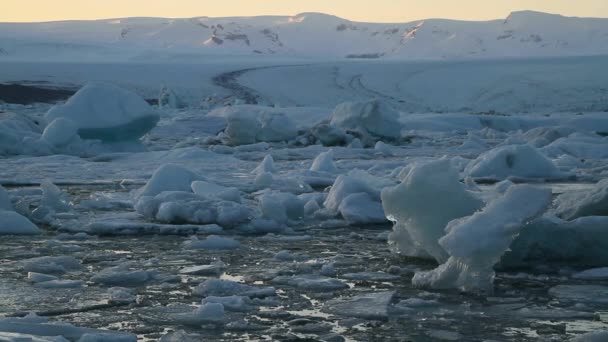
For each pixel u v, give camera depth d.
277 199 12.02
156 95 108.62
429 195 8.32
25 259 9.05
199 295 7.25
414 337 5.94
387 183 13.26
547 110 91.00
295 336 5.96
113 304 6.91
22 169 20.77
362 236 10.66
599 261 8.49
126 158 24.64
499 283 7.77
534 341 5.84
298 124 43.00
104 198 14.37
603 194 9.29
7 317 6.42
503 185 12.41
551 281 7.85
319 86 116.94
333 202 12.41
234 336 5.95
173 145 32.66
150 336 5.96
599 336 5.71
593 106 91.50
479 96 103.44
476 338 5.92
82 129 26.56
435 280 7.55
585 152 26.92
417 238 8.42
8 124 26.91
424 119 44.44
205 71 131.38
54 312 6.62
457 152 29.41
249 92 111.88
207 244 9.82
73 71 124.94
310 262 8.80
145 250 9.65
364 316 6.50
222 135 33.28
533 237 8.52
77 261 8.71
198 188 13.10
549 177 19.45
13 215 11.06
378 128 33.78
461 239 7.26
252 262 8.88
